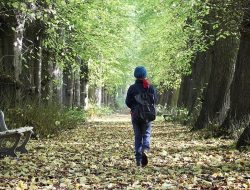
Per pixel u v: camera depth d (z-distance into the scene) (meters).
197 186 7.06
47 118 17.34
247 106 14.88
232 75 18.27
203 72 26.36
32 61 21.08
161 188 6.91
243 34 14.59
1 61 17.05
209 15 18.11
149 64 42.06
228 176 7.95
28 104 17.17
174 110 33.19
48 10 14.89
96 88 50.12
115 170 9.09
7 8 16.92
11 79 16.73
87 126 26.16
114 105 81.12
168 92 48.59
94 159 10.94
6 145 12.45
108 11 26.28
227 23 14.98
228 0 13.95
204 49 23.20
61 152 12.36
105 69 34.31
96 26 24.34
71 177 8.21
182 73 30.80
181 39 27.25
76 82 34.59
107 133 20.89
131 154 12.09
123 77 56.59
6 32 17.45
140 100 9.60
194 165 9.53
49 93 22.55
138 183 7.43
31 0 14.21
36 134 15.89
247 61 14.73
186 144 14.30
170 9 22.36
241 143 11.72
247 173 8.22
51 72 22.84
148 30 32.31
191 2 15.34
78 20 21.11
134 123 9.70
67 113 23.52
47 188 7.01
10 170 8.85
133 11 30.45
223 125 15.83
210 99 18.70
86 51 24.64
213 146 13.02
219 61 18.27
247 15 13.88
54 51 22.77
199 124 19.34
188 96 32.34
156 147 13.79
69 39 24.12
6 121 15.11
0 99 16.33
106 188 7.17
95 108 43.41
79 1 19.36
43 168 9.25
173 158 10.88
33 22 20.77
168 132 20.81
